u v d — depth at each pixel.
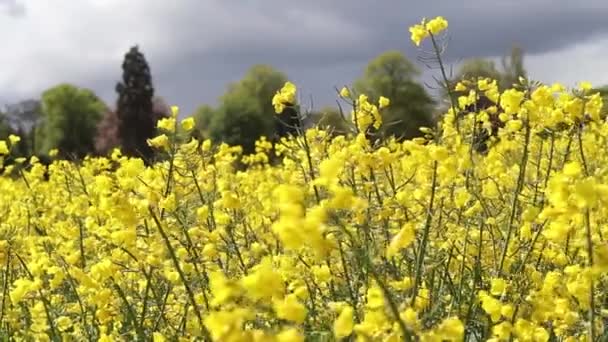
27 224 7.48
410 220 4.21
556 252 4.10
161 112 55.69
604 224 4.11
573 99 4.42
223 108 38.94
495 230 4.63
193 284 4.33
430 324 3.36
